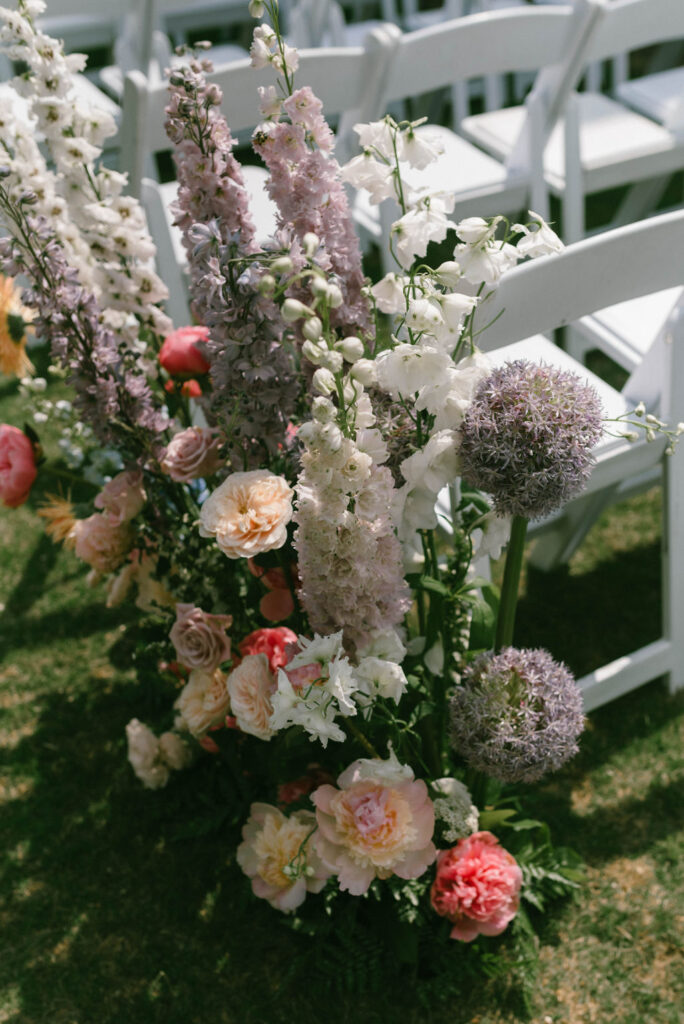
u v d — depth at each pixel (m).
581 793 2.03
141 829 2.02
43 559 2.65
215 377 1.42
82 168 1.60
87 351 1.56
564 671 1.55
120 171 2.32
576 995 1.72
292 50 1.29
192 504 1.83
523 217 3.08
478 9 4.23
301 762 1.66
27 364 2.00
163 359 1.70
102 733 2.21
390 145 1.28
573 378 1.36
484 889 1.61
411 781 1.52
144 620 2.08
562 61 2.54
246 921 1.85
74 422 2.07
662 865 1.89
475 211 2.80
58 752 2.18
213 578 1.75
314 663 1.36
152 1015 1.74
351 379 1.16
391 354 1.21
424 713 1.55
